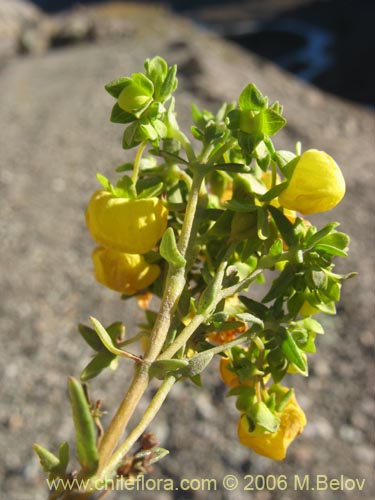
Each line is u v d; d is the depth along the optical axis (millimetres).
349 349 335
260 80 784
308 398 305
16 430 286
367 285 384
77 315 360
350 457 274
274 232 73
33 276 392
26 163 548
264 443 78
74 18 1241
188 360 64
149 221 70
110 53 948
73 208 476
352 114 725
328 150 607
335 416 295
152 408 63
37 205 478
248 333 70
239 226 70
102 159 559
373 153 618
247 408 77
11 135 609
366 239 439
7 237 433
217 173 81
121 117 68
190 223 67
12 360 325
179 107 645
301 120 671
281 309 73
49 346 335
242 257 73
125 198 70
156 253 76
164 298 65
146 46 967
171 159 71
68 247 425
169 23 1359
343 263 407
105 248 76
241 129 68
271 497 255
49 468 65
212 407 295
